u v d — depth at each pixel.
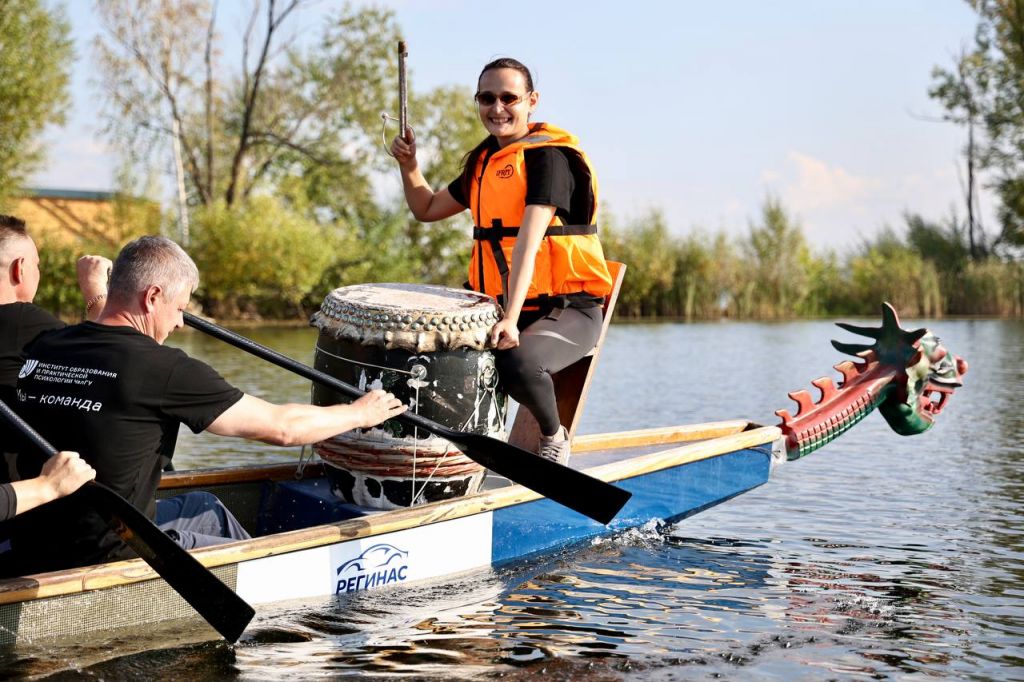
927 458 6.73
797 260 30.59
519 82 4.09
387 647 2.87
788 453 5.10
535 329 3.94
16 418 2.71
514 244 3.97
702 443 4.60
